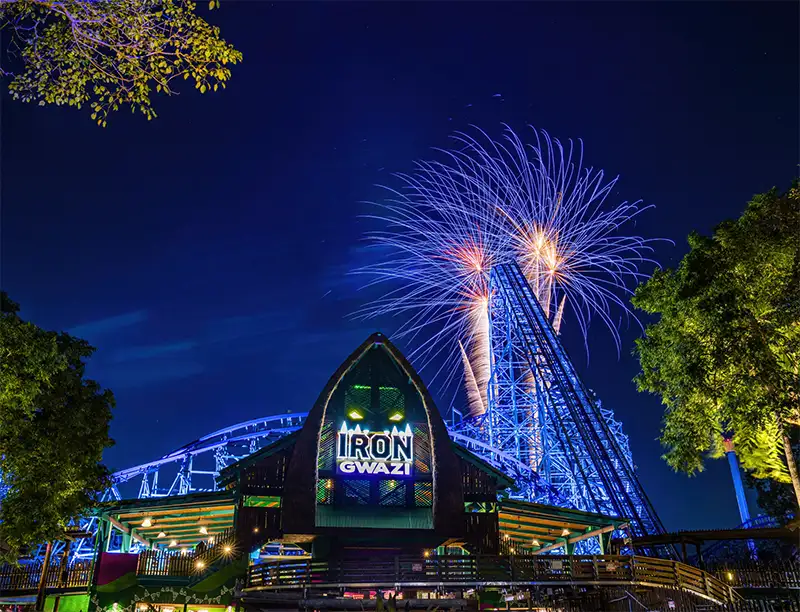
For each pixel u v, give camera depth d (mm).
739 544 60031
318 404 39500
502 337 98375
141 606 36531
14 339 28047
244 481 38125
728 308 30031
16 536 30078
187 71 17719
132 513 39312
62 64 17156
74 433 32625
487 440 95688
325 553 38312
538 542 51938
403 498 38812
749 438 32562
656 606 32719
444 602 31281
